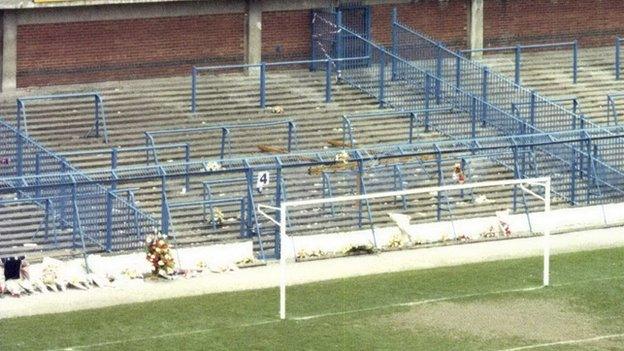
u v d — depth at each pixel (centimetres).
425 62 11125
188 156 9556
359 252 8988
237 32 10912
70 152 9419
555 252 9062
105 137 9931
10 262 8250
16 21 10281
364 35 11281
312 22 11088
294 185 9438
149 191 9244
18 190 8662
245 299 8250
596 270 8762
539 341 7794
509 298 8338
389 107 10656
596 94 11406
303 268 8731
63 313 8019
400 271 8725
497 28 11806
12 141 9606
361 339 7762
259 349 7612
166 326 7869
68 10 10400
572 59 11750
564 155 9944
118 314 8012
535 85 11419
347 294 8350
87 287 8350
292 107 10525
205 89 10569
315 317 8025
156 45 10669
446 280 8588
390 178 9575
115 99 10312
